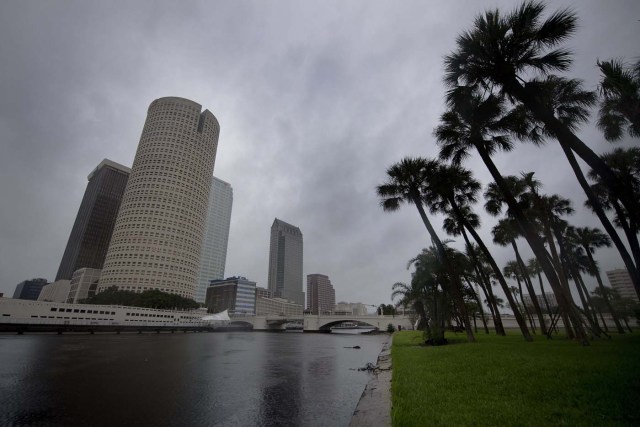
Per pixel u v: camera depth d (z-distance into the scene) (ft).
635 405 24.99
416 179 109.40
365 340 257.75
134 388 57.72
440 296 152.97
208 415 40.42
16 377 67.00
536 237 74.79
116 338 232.32
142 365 89.51
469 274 151.84
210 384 62.18
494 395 31.63
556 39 60.29
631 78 51.78
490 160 82.74
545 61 62.59
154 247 577.43
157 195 605.73
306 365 93.97
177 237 608.60
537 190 107.45
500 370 42.80
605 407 25.27
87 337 230.68
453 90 75.82
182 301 481.05
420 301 179.11
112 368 82.28
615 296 220.84
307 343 218.18
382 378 52.13
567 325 98.43
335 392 54.24
